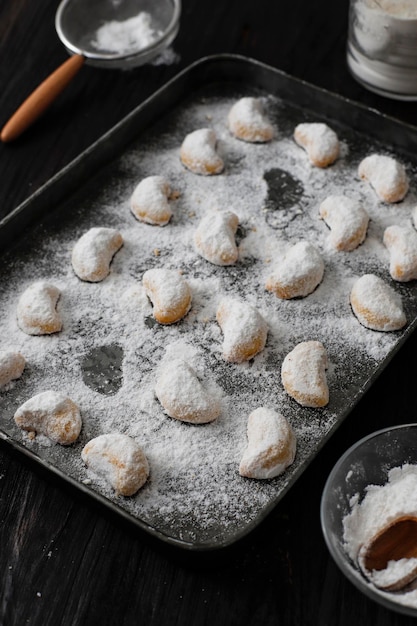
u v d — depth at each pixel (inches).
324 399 36.1
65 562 34.6
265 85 44.4
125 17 47.9
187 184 42.1
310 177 42.0
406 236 39.3
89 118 45.1
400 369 37.7
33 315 37.9
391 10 42.6
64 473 34.2
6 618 33.8
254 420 35.6
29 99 44.4
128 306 38.8
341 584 34.1
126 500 34.7
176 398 35.9
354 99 45.5
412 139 42.1
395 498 34.0
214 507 34.5
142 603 33.9
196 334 38.1
